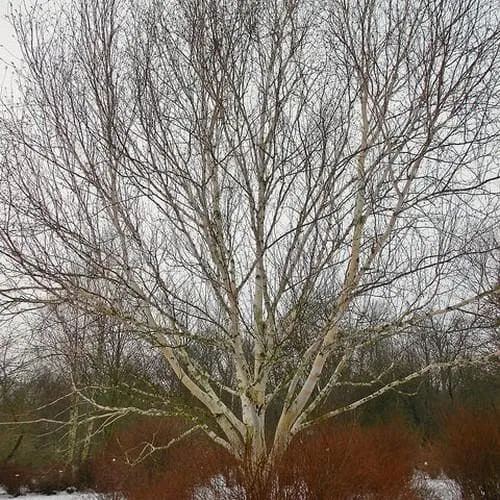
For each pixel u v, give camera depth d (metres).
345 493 6.77
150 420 15.11
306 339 7.78
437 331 7.69
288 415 7.52
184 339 7.74
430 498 12.03
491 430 12.88
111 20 7.60
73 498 17.02
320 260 7.38
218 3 7.43
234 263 7.59
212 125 7.34
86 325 7.29
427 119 6.92
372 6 7.82
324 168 7.57
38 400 11.41
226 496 6.97
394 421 17.62
